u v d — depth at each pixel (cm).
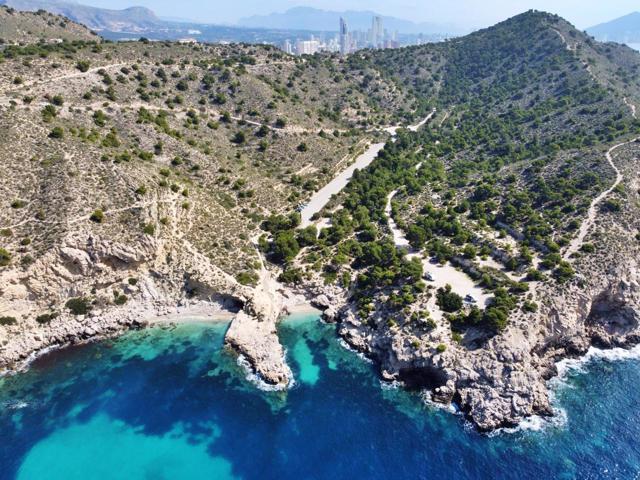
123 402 8231
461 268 10712
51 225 9525
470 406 7975
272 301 10394
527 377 8081
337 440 7550
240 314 10006
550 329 8862
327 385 8694
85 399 8269
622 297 9475
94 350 9438
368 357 9412
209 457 7238
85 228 9612
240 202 13112
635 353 9319
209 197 12462
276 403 8275
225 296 10475
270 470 7031
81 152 10912
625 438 7450
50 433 7581
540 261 10156
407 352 8744
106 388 8519
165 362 9162
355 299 10450
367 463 7150
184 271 10431
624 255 9750
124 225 10038
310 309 10806
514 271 10125
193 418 7950
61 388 8494
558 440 7456
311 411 8106
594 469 6962
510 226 11612
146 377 8800
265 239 11906
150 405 8181
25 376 8738
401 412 8094
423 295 9650
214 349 9512
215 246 11112
